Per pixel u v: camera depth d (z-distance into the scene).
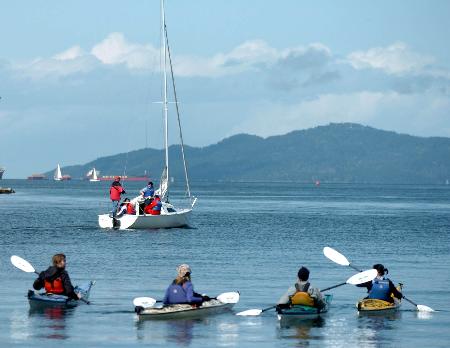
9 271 98.94
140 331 63.06
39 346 57.88
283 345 59.16
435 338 61.91
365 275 74.25
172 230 172.38
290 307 69.50
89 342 59.22
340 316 70.50
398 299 75.25
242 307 74.69
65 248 131.25
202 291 85.19
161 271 101.62
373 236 167.25
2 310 71.31
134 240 147.25
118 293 82.06
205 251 128.50
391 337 62.16
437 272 104.75
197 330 63.75
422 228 194.62
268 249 133.38
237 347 58.38
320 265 110.69
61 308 72.06
